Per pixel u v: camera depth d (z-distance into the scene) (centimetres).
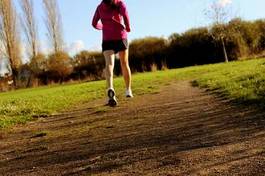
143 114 761
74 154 498
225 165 385
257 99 696
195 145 464
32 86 4997
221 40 4534
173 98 995
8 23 5156
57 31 5562
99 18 845
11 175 441
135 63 4878
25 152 550
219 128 536
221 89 1024
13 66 5119
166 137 524
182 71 2994
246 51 4450
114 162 436
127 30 841
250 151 418
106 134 603
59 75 5009
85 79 4738
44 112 1049
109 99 831
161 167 400
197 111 703
